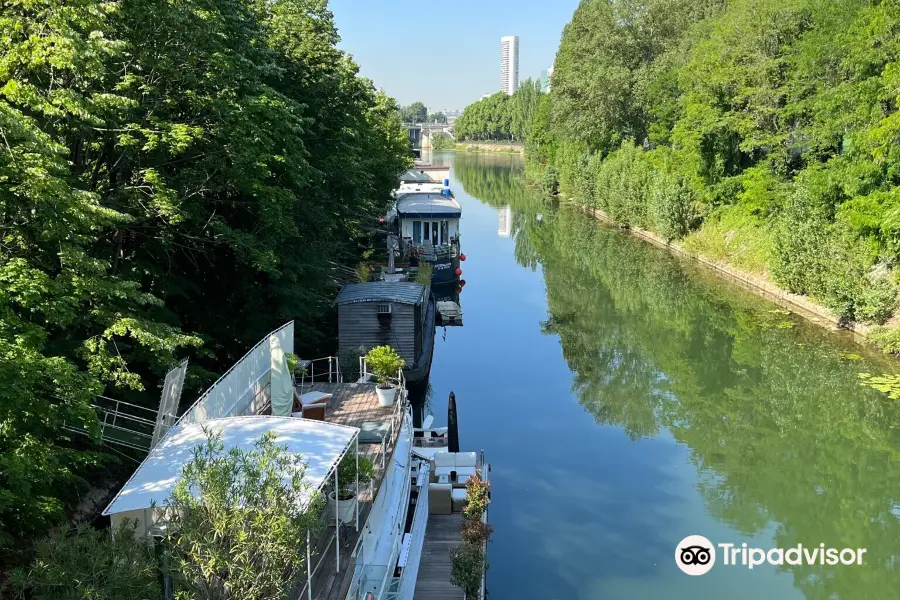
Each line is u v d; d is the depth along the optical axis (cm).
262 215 2044
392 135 5862
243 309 2412
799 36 4556
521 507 2000
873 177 3306
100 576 830
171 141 1692
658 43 7688
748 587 1655
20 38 1380
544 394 2856
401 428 1688
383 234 5034
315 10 3111
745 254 4644
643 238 6394
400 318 2675
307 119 2394
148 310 1769
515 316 4034
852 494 2075
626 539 1852
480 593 1502
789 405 2706
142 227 1902
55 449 1188
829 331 3438
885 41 3331
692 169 5606
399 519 1475
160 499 972
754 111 4794
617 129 7762
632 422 2581
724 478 2172
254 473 877
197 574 848
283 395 1512
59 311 1184
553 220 7669
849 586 1655
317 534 1130
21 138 1155
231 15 2003
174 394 1382
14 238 1291
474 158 18788
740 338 3462
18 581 823
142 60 1672
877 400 2662
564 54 9469
